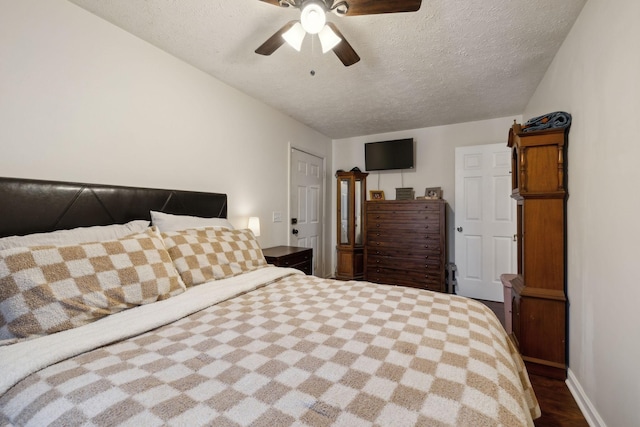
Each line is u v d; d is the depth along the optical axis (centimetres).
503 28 185
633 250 119
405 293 155
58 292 106
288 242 358
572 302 184
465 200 367
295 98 302
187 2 164
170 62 218
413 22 179
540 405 167
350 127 409
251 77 255
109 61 181
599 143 148
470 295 363
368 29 186
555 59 218
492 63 229
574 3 163
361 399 68
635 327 117
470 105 321
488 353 93
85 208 161
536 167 199
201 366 82
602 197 145
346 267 425
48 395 69
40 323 99
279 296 150
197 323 115
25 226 139
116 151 185
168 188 216
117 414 62
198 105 240
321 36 160
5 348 90
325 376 77
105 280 120
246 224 290
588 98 161
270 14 174
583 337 167
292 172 368
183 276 157
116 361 85
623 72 126
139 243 142
